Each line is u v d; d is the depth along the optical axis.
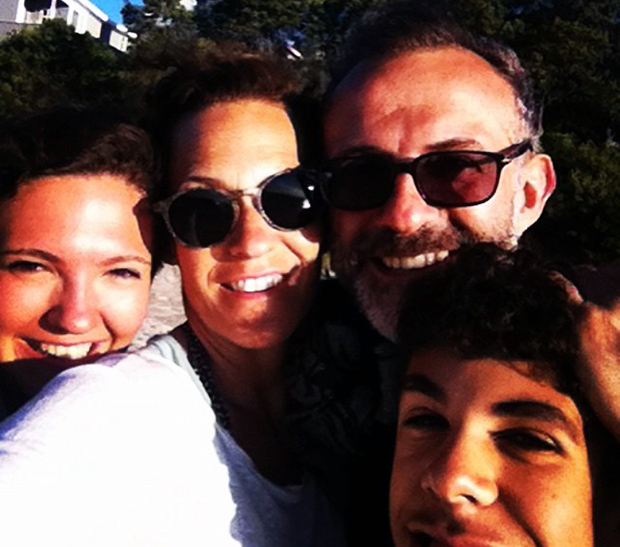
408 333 0.38
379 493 0.46
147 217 0.53
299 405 0.49
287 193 0.49
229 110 0.48
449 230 0.51
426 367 0.36
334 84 0.54
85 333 0.52
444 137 0.50
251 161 0.48
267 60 0.50
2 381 0.53
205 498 0.39
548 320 0.33
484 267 0.35
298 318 0.50
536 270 0.35
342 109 0.52
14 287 0.51
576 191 4.89
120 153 0.50
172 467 0.38
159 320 1.52
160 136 0.52
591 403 0.33
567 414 0.33
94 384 0.37
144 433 0.37
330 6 9.12
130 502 0.35
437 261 0.50
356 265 0.52
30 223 0.50
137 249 0.52
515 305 0.34
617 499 0.34
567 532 0.32
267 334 0.48
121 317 0.53
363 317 0.51
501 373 0.34
